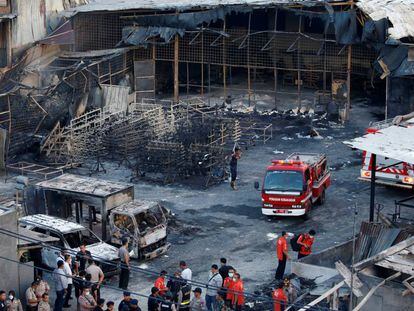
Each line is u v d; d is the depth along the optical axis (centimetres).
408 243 2798
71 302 3173
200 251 3581
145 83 5566
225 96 5516
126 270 3216
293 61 5644
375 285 2653
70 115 4938
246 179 4372
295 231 3762
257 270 3394
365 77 5681
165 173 4356
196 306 2903
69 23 5366
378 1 5178
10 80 4956
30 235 3316
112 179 4375
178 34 5434
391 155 3206
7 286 3122
